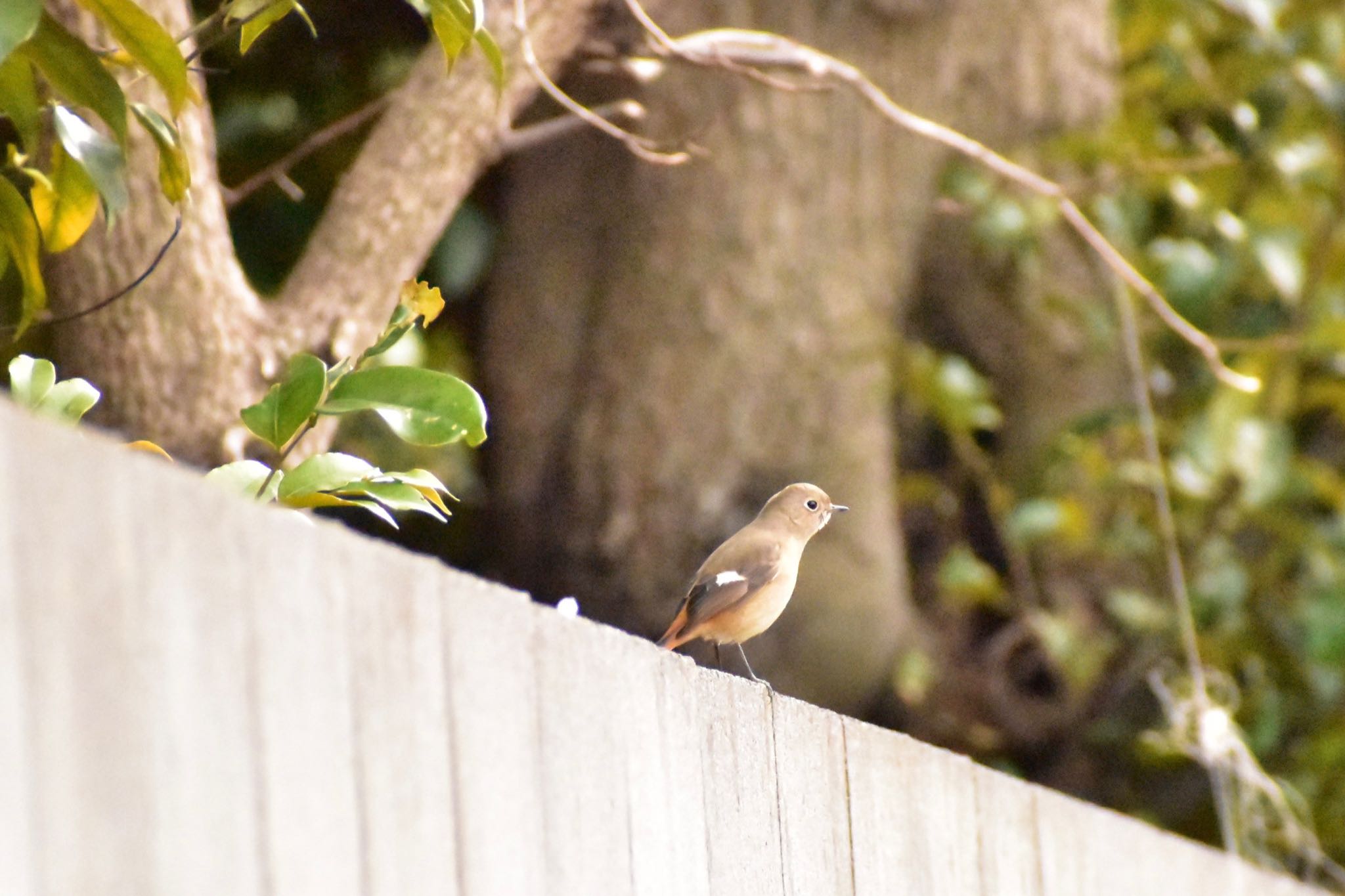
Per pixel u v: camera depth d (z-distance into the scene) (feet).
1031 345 45.32
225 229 24.80
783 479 39.37
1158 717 46.03
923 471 47.50
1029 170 43.45
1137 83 49.85
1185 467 45.19
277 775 9.09
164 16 23.24
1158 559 47.11
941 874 21.84
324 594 9.67
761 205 39.63
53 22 16.29
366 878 9.89
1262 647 49.60
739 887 15.89
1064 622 44.32
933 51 42.19
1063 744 46.42
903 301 42.52
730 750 16.15
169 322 23.59
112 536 7.82
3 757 7.02
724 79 39.55
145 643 8.03
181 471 8.85
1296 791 48.34
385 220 26.09
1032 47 43.57
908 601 42.68
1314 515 54.24
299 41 44.24
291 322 25.13
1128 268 34.01
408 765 10.45
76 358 23.56
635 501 39.19
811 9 40.65
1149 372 47.11
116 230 23.24
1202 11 49.47
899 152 41.68
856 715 39.45
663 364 39.34
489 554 41.81
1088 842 28.04
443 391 16.40
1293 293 44.62
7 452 7.11
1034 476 45.21
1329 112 49.47
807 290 39.86
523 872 11.76
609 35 39.27
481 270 42.75
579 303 40.24
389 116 26.78
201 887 8.36
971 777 23.56
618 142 39.83
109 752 7.72
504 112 27.12
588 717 13.12
